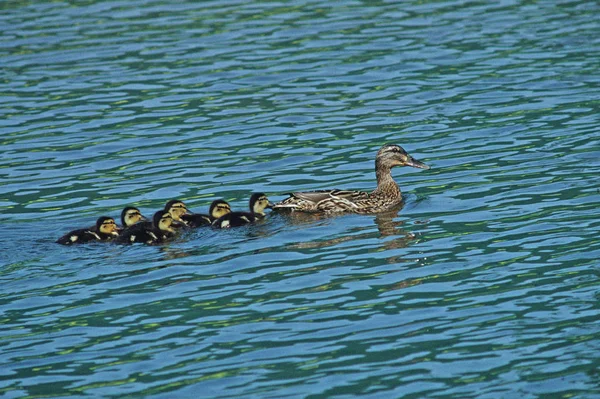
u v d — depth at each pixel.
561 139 20.33
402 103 23.23
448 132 21.23
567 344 11.99
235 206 17.69
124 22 30.70
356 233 16.14
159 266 14.90
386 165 17.78
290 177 19.25
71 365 11.98
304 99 23.80
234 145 21.08
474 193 17.77
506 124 21.47
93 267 14.95
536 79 24.27
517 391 11.08
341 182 18.84
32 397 11.27
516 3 31.52
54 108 23.72
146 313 13.31
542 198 17.19
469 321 12.70
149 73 26.00
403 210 17.28
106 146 21.27
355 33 28.75
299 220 16.92
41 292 14.08
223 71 25.98
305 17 30.70
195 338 12.54
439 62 25.95
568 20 29.19
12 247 15.86
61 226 16.92
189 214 16.89
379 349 12.06
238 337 12.52
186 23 30.36
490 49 26.80
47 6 32.84
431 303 13.27
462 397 10.95
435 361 11.76
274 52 27.33
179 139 21.50
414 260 14.80
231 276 14.43
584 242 15.09
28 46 28.50
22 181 19.38
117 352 12.27
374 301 13.40
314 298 13.58
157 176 19.45
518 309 12.98
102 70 26.34
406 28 29.08
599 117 21.50
